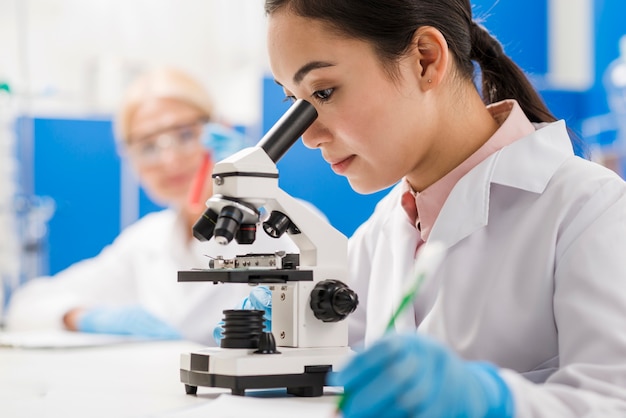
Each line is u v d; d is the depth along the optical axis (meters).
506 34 5.23
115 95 4.53
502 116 1.68
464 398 0.84
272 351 1.35
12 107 4.08
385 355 0.79
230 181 1.34
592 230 1.26
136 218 4.19
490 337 1.39
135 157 4.15
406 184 1.69
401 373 0.78
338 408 0.83
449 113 1.56
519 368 1.38
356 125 1.45
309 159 3.93
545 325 1.35
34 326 3.40
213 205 1.35
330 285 1.39
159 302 3.91
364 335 1.84
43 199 4.09
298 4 1.43
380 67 1.44
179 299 3.87
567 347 1.19
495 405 0.90
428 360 0.80
